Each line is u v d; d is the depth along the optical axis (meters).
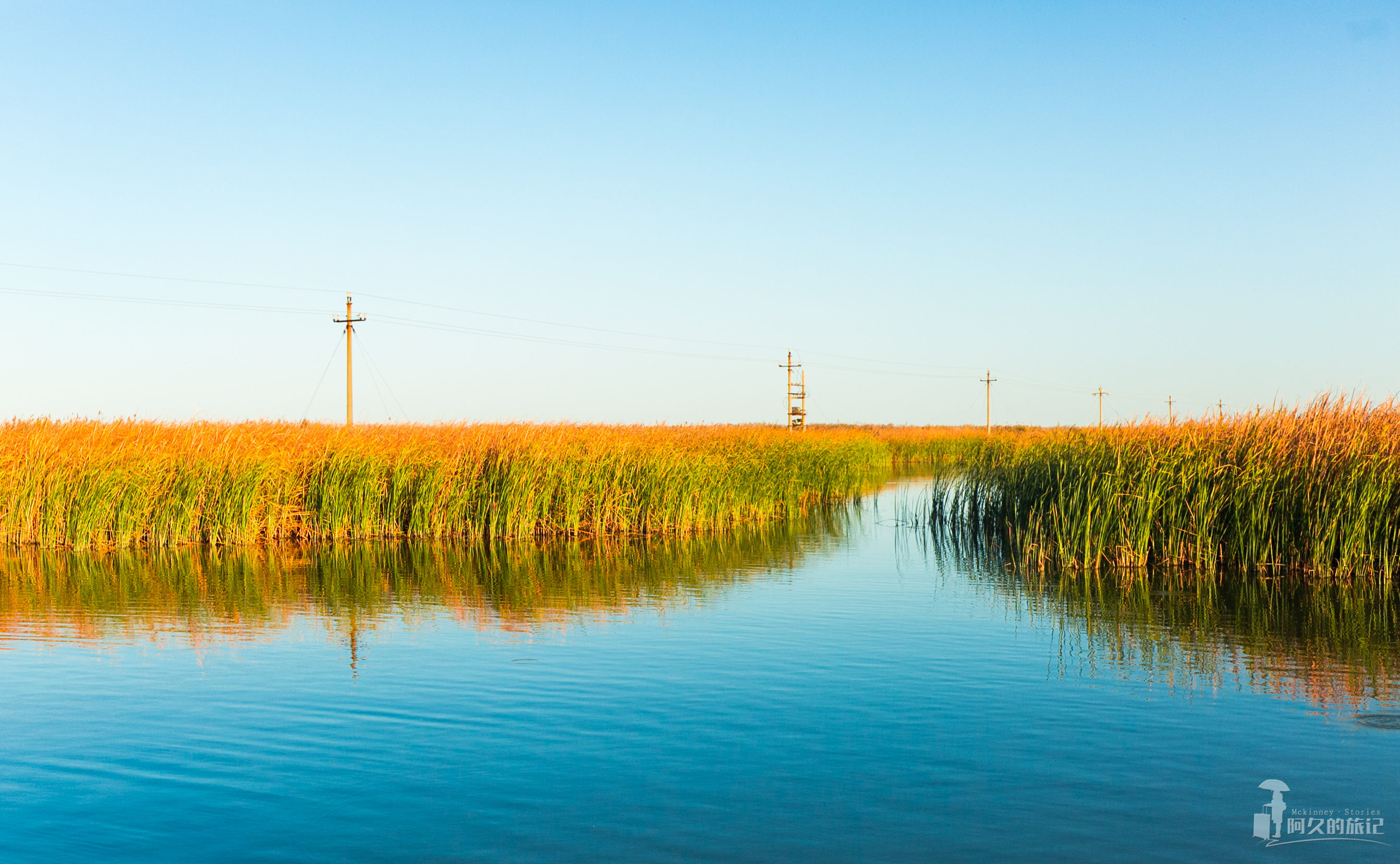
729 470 27.00
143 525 21.73
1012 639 12.12
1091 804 6.90
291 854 6.14
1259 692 9.68
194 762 7.72
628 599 14.98
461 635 12.34
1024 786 7.23
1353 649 11.53
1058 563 18.84
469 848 6.21
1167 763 7.71
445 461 23.77
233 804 6.89
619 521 24.73
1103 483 18.34
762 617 13.52
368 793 7.11
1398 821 6.60
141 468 21.77
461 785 7.24
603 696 9.58
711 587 16.12
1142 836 6.39
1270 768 7.58
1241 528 17.17
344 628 12.80
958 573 17.72
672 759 7.82
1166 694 9.65
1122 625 12.91
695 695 9.62
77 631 12.62
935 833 6.43
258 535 22.66
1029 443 26.20
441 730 8.52
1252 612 13.75
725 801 6.95
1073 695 9.63
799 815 6.72
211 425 24.94
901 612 13.88
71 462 21.70
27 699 9.44
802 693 9.68
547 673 10.43
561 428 27.36
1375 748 8.02
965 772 7.52
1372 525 16.20
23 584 16.47
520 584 16.44
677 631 12.60
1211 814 6.73
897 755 7.90
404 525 23.98
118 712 9.02
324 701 9.40
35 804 6.89
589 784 7.28
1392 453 16.31
